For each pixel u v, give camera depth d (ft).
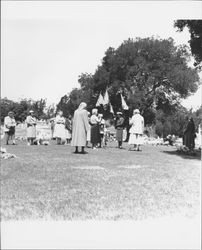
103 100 58.08
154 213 23.54
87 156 42.80
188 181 29.32
